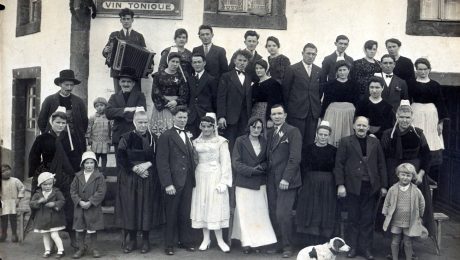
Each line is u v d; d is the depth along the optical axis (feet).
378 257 23.27
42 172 23.40
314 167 23.32
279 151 23.24
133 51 25.93
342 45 26.21
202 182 23.39
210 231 25.27
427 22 30.83
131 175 22.89
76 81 25.38
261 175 23.58
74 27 29.45
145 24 30.07
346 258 22.80
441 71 31.01
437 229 24.80
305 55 25.35
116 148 25.52
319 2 30.48
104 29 29.73
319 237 23.80
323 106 25.73
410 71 26.96
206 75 25.70
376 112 24.06
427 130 26.32
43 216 22.11
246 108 25.12
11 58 38.01
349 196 22.91
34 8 36.58
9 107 38.34
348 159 22.89
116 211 22.97
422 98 26.48
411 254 22.11
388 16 30.76
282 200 22.84
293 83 25.48
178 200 23.08
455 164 33.65
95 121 28.04
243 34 30.40
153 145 23.53
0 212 24.43
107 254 22.89
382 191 22.76
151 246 24.29
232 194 25.20
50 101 25.25
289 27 30.48
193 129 25.54
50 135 23.73
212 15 30.27
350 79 25.50
